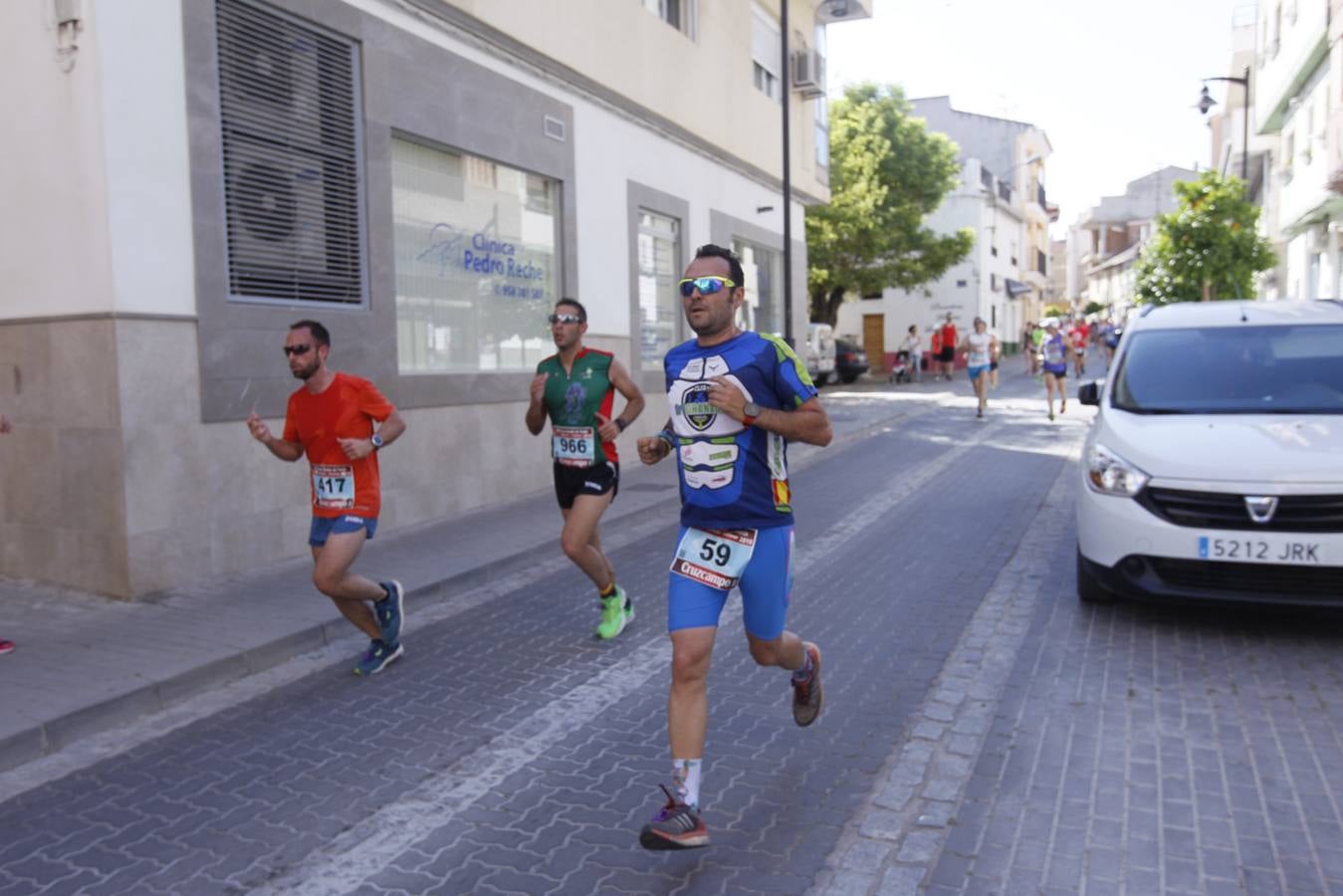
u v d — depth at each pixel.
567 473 5.88
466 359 10.14
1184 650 5.48
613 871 3.38
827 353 29.44
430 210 9.62
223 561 7.28
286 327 7.75
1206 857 3.39
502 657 5.77
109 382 6.54
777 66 18.00
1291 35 21.84
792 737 4.48
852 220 30.16
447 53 9.54
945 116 54.44
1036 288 59.94
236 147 7.41
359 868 3.43
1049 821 3.66
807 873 3.34
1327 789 3.86
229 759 4.41
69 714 4.64
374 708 5.00
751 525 3.42
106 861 3.51
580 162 11.87
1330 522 5.20
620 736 4.57
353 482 5.26
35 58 6.57
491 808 3.87
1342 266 21.14
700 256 3.45
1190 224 21.14
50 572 6.96
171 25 6.82
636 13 12.85
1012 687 5.04
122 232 6.52
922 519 9.37
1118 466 5.77
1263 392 6.29
